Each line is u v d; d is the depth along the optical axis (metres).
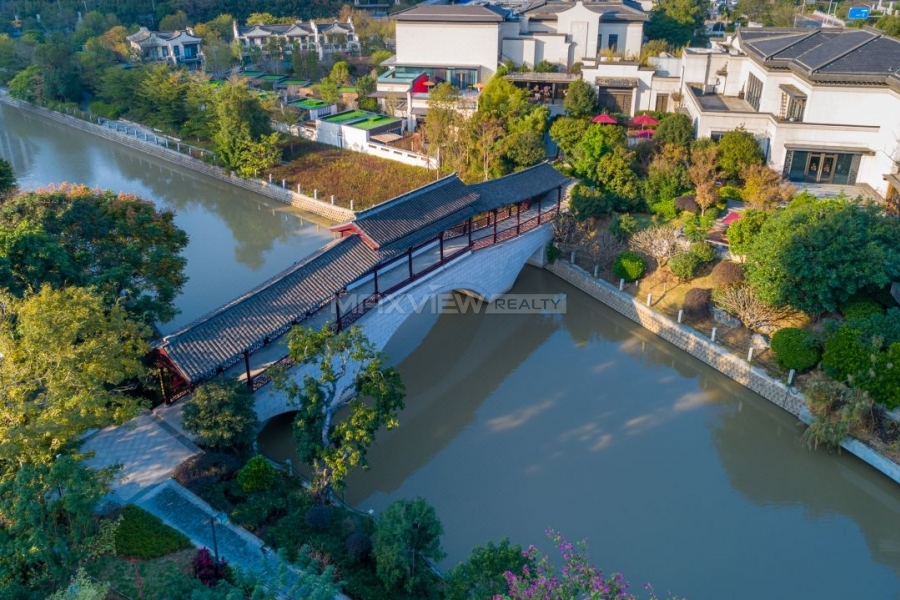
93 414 22.05
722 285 36.22
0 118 81.38
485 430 30.81
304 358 24.92
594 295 40.97
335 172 56.41
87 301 23.53
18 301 23.88
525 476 28.00
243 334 26.47
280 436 29.08
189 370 24.75
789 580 23.69
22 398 21.48
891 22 64.75
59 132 75.62
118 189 57.72
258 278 42.97
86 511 17.97
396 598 20.44
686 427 30.97
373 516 24.38
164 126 68.50
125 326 24.62
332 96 70.06
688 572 23.77
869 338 29.17
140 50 92.75
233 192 58.41
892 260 31.77
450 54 65.69
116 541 20.92
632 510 26.34
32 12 116.12
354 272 29.94
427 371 35.25
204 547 20.69
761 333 34.31
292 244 48.25
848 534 25.92
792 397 30.69
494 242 38.78
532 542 24.73
